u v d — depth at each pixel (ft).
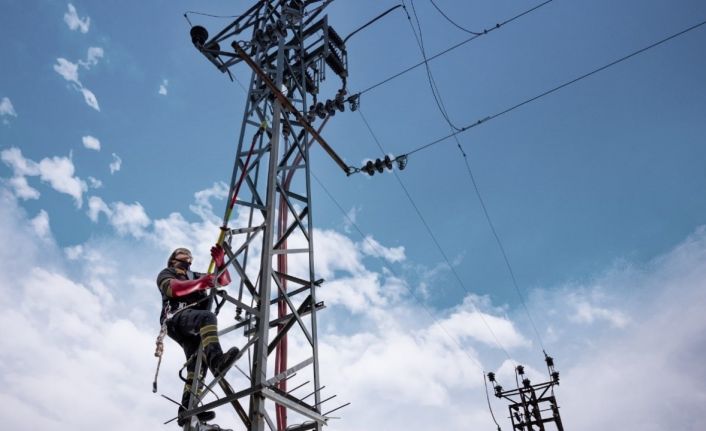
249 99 29.30
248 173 26.17
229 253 22.65
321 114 36.83
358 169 33.73
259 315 20.66
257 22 34.94
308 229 25.31
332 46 39.19
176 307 20.59
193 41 32.04
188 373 20.03
